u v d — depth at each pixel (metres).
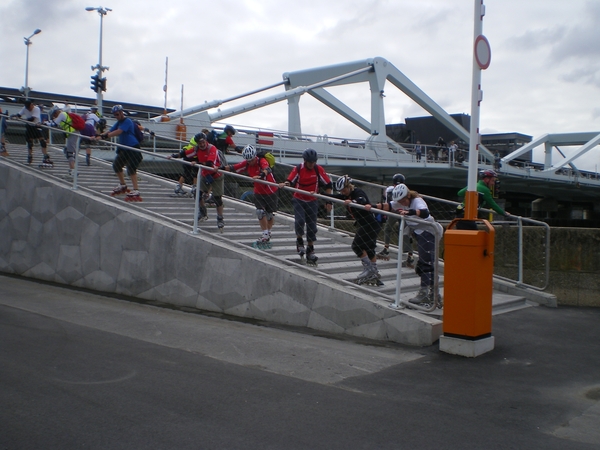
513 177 43.34
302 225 8.12
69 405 4.30
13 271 10.77
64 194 9.99
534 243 9.71
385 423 4.14
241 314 7.85
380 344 6.41
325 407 4.42
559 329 7.29
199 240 8.32
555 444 3.88
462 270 5.98
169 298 8.62
